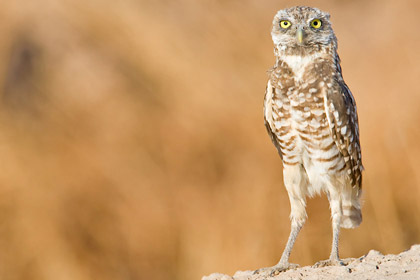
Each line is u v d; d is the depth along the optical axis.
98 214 14.51
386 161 14.18
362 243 13.59
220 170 14.53
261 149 14.51
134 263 14.25
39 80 17.47
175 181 14.57
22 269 14.25
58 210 14.62
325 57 9.24
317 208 13.26
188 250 13.89
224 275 8.50
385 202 13.80
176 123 15.30
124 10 17.53
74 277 14.23
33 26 18.52
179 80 16.14
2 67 18.06
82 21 18.09
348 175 9.30
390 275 7.31
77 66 17.22
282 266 8.73
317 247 13.19
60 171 15.03
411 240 13.62
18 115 16.48
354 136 9.33
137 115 15.67
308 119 9.12
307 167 9.31
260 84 16.14
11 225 14.47
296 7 9.48
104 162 15.02
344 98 9.15
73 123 15.82
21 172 14.82
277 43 9.37
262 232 13.42
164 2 17.73
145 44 16.84
